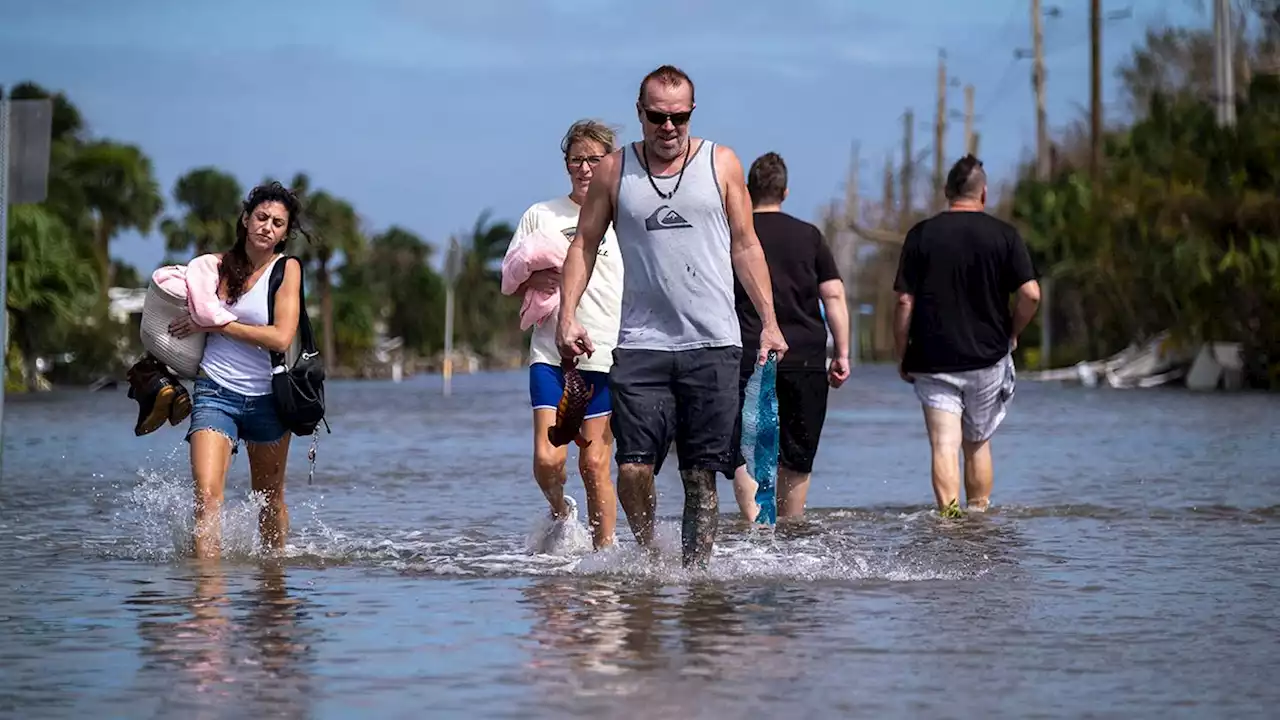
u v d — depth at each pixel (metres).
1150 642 9.73
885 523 16.66
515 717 7.80
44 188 19.09
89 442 31.91
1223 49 74.50
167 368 14.39
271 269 14.21
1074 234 79.25
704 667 8.94
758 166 17.61
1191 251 68.56
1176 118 75.00
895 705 8.07
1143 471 23.36
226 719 7.78
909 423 38.53
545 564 13.12
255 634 9.91
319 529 16.03
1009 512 17.73
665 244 12.66
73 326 96.69
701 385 12.65
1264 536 15.32
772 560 13.20
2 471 24.05
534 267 14.42
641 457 12.77
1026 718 7.82
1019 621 10.41
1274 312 67.56
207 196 158.50
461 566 13.00
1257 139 69.00
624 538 15.27
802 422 17.19
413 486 21.12
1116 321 84.38
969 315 17.91
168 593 11.56
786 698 8.20
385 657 9.20
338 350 172.25
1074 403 50.53
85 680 8.63
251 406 14.16
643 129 12.74
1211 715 7.90
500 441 31.66
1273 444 29.45
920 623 10.32
